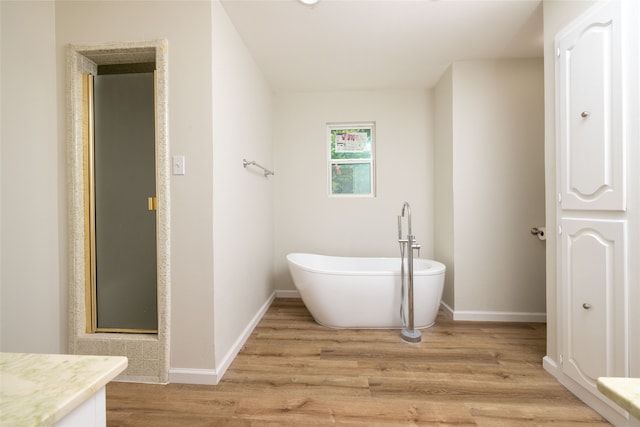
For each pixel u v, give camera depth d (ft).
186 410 4.75
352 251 10.80
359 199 10.75
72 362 1.75
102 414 1.73
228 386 5.41
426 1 6.00
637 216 4.06
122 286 6.01
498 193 8.52
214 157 5.51
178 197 5.50
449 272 9.05
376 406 4.85
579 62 4.86
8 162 4.88
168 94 5.49
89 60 5.95
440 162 9.74
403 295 7.75
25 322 5.11
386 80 9.82
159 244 5.51
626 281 4.18
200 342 5.51
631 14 4.09
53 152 5.57
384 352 6.72
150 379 5.52
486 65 8.46
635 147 4.07
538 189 8.43
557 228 5.48
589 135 4.68
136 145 5.99
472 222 8.62
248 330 7.58
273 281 10.78
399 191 10.57
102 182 6.02
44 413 1.31
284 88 10.49
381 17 6.48
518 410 4.75
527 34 7.18
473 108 8.54
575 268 5.03
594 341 4.64
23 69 5.08
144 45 5.49
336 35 7.16
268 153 10.14
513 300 8.54
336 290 7.95
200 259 5.49
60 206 5.67
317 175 10.87
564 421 4.50
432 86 10.30
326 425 4.43
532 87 8.39
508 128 8.46
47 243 5.46
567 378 5.30
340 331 7.94
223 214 5.97
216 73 5.64
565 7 5.25
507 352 6.70
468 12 6.35
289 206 10.97
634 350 4.10
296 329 8.08
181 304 5.52
